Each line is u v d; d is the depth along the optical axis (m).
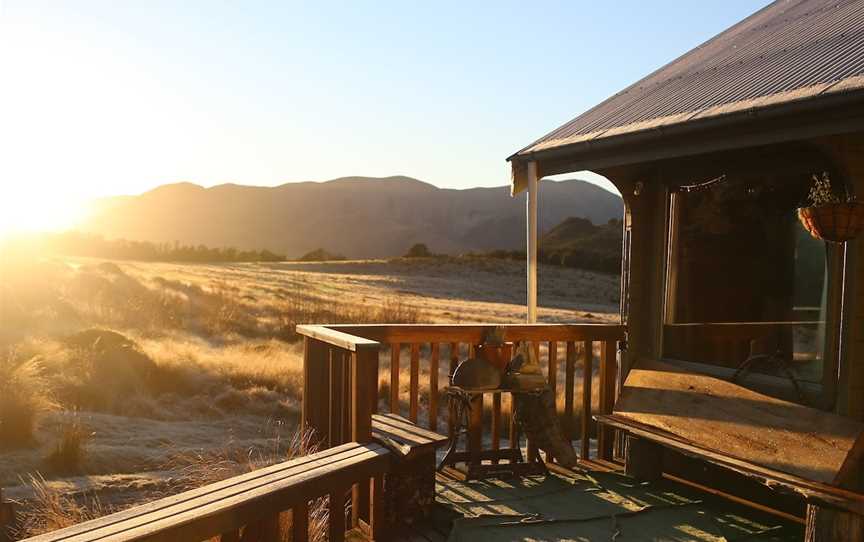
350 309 23.86
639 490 5.55
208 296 29.36
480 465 5.78
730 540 4.54
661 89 6.44
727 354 5.54
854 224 4.16
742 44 6.82
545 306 49.44
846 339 4.35
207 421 10.56
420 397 12.65
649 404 5.67
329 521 3.78
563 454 5.70
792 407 4.71
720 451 4.74
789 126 4.25
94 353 11.95
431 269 75.94
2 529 5.16
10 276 20.95
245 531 3.23
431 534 4.48
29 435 8.27
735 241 5.54
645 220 6.31
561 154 5.98
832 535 3.89
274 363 14.70
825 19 6.21
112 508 6.45
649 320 6.25
